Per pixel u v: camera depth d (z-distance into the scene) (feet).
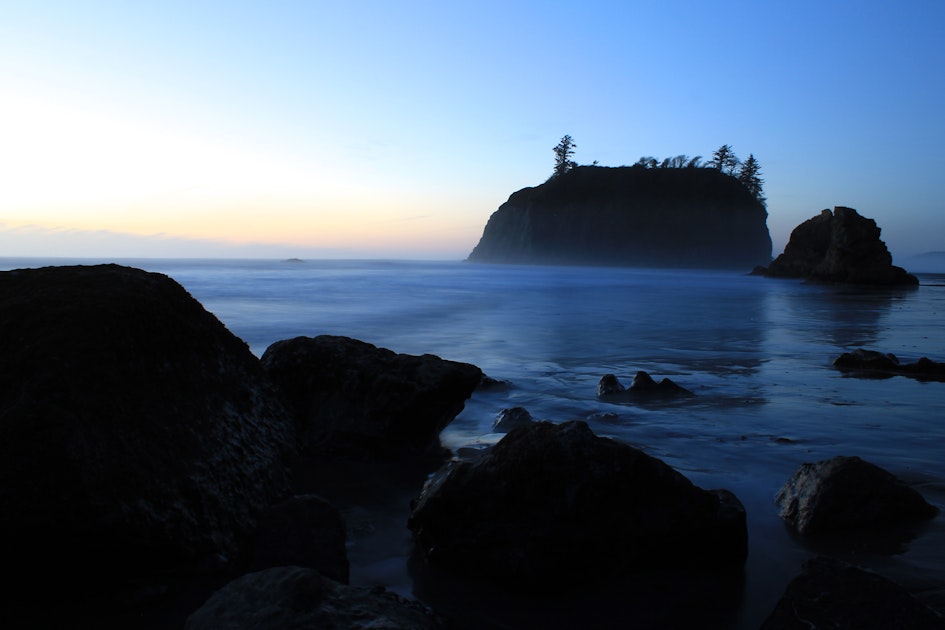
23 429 9.12
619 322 55.06
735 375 29.68
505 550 10.22
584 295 97.81
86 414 9.70
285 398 17.21
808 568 8.74
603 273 261.44
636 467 11.02
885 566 10.50
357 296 85.61
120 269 13.93
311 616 7.15
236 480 11.59
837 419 20.88
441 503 10.99
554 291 108.27
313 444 16.84
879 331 50.70
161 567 9.59
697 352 37.40
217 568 9.85
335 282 125.18
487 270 290.56
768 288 130.62
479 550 10.44
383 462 16.57
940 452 17.13
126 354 11.18
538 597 9.83
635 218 439.22
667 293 106.11
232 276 148.25
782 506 13.08
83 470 9.09
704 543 10.66
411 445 17.11
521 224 480.64
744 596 9.78
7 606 8.90
